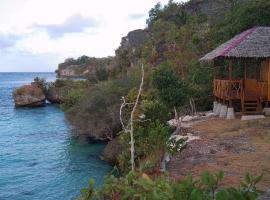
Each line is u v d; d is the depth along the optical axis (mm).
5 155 28016
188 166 12219
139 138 13898
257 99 20453
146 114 16766
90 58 179375
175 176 11117
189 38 39500
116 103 30172
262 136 15930
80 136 32906
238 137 16078
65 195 18891
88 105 30906
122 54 62562
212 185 4523
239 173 11117
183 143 13891
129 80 33750
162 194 4539
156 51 48156
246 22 26328
